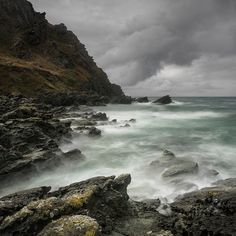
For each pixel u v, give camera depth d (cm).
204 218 1105
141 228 1082
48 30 16738
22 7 16312
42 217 941
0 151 1883
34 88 9688
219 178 1888
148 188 1706
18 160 1956
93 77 15025
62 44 16438
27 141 2342
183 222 1100
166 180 1789
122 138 3538
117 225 1091
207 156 2623
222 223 1061
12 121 2695
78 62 15888
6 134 2306
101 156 2580
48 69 12531
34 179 1964
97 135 3438
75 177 2025
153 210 1281
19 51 13225
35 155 2084
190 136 3762
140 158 2506
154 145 3131
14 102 5038
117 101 11450
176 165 1969
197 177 1877
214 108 9744
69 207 993
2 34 14175
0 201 1173
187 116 6631
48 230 837
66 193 1273
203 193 1353
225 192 1296
